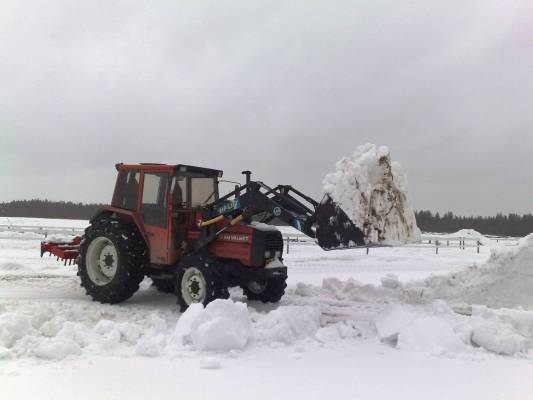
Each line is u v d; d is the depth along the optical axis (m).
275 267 6.89
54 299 7.52
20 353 4.16
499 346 4.60
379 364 4.23
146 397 3.30
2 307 6.00
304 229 6.23
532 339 4.99
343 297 7.76
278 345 4.70
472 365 4.24
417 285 7.55
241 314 4.77
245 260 6.76
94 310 6.66
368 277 11.30
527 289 6.32
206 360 4.03
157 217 7.18
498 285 6.59
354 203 5.75
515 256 6.64
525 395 3.55
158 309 6.95
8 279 9.29
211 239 6.95
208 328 4.45
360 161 5.82
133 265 7.15
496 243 26.53
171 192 7.09
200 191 7.72
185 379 3.69
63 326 4.82
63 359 4.10
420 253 19.61
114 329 4.74
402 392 3.56
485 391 3.62
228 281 6.83
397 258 16.61
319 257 16.17
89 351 4.34
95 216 7.88
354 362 4.27
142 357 4.24
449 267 14.30
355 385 3.68
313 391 3.52
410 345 4.72
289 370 4.00
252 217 7.24
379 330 5.09
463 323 5.05
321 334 5.00
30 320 5.08
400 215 5.92
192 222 7.27
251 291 7.70
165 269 7.27
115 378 3.66
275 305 7.29
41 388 3.38
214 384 3.60
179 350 4.42
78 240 8.73
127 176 7.65
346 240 5.76
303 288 8.21
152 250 7.21
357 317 6.29
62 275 9.93
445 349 4.57
